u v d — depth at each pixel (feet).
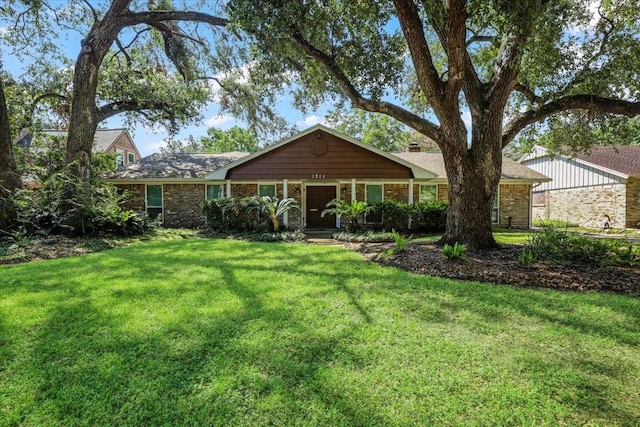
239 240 35.14
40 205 32.63
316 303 13.32
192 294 14.35
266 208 38.91
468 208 23.75
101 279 16.71
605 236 39.52
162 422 6.85
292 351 9.43
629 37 24.64
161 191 50.16
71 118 37.32
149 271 18.60
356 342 9.98
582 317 12.04
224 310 12.44
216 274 18.02
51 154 44.47
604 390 7.76
